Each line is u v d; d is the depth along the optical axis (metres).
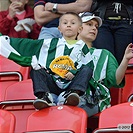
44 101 15.74
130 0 20.50
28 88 17.64
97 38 19.89
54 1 21.50
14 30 22.19
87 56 17.00
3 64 18.92
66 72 16.58
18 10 22.31
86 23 18.56
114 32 20.11
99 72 17.61
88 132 16.52
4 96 17.70
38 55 17.17
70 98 15.65
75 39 17.97
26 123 16.58
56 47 17.11
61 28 17.44
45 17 21.23
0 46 17.38
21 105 17.56
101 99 16.64
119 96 18.44
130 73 18.47
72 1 21.53
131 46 16.98
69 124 15.23
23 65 17.52
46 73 16.38
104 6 20.39
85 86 16.02
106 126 15.00
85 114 15.37
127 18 20.22
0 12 22.70
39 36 21.16
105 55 18.00
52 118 15.51
